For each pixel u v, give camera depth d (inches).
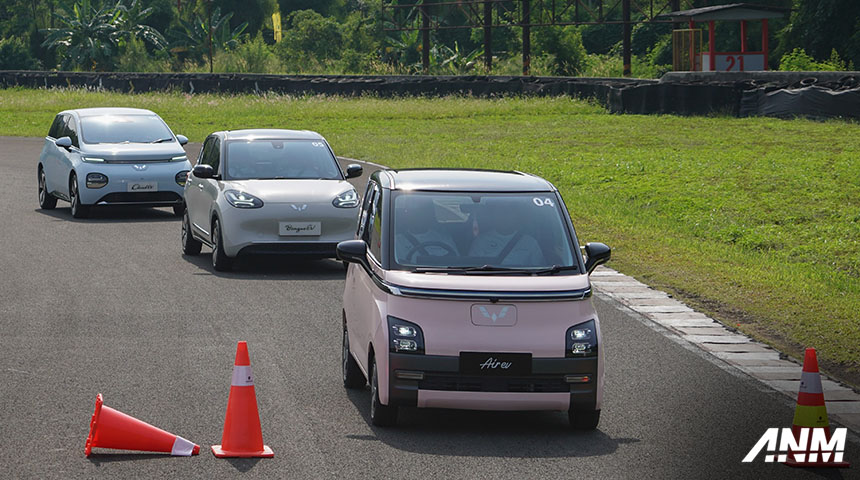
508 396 597.6
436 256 641.6
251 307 978.1
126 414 619.2
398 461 557.3
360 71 6628.9
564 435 613.9
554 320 605.6
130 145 1652.3
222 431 606.5
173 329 879.1
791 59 4313.5
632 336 883.4
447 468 546.6
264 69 6943.9
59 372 736.3
